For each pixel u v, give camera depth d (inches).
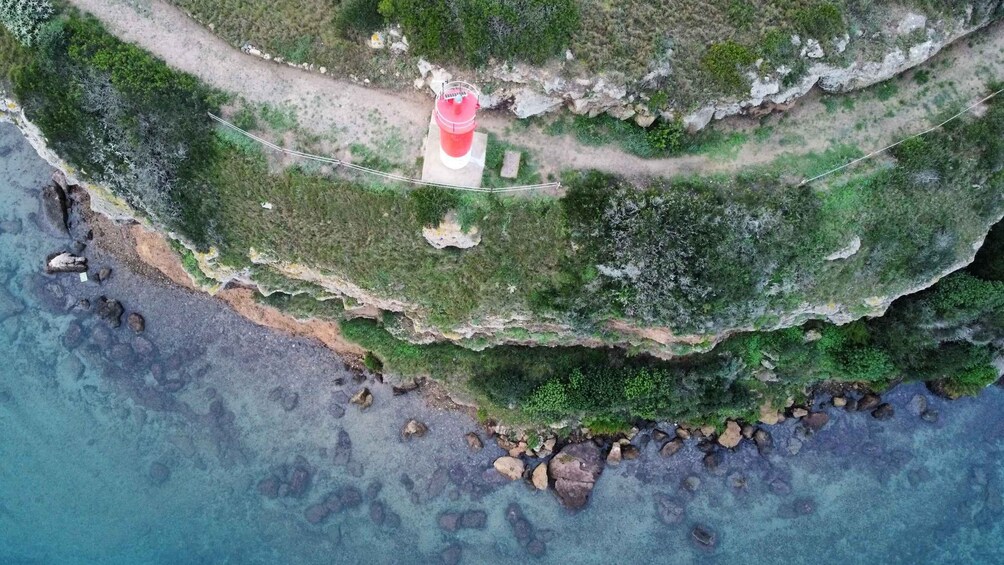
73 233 1384.1
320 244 1084.5
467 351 1279.5
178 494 1359.5
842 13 958.4
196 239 1116.5
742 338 1239.5
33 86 1010.7
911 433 1348.4
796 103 1026.1
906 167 1009.5
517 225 1029.2
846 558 1337.4
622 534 1347.2
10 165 1390.3
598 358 1266.0
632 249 1026.1
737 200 1003.9
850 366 1246.3
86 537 1349.7
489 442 1359.5
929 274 1098.1
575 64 962.1
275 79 1024.2
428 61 976.9
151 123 1016.9
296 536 1354.6
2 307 1371.8
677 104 976.9
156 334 1376.7
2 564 1332.4
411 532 1350.9
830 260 1053.8
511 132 1020.5
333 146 1019.3
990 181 1019.9
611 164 1016.2
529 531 1343.5
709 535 1332.4
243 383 1374.3
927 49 978.1
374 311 1253.1
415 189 1008.2
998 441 1347.2
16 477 1354.6
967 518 1336.1
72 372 1364.4
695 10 962.1
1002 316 1154.7
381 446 1365.7
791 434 1344.7
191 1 1011.9
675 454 1344.7
